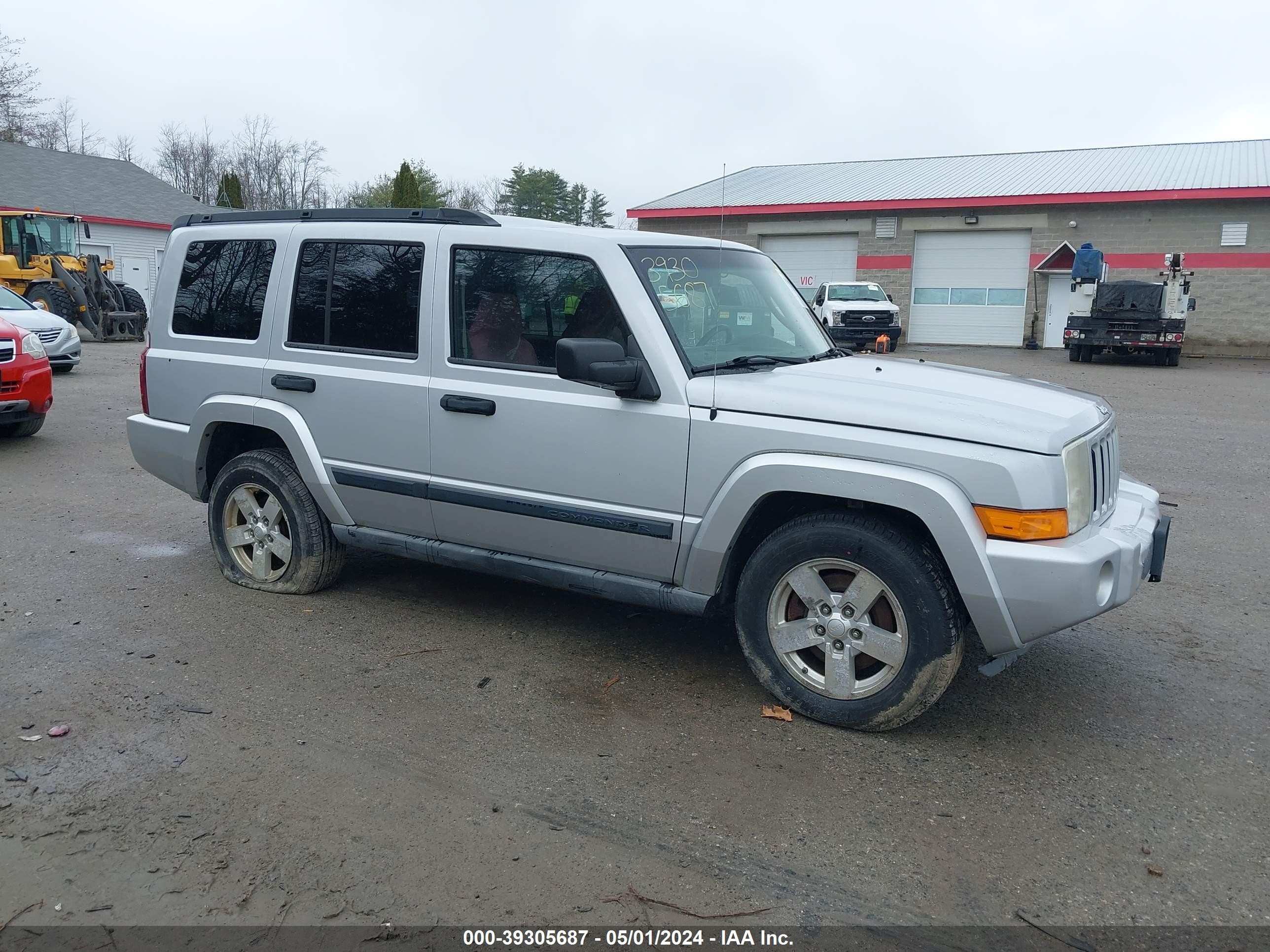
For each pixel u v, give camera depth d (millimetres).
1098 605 3590
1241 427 12367
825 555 3895
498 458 4547
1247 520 7543
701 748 3828
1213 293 25938
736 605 4180
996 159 32875
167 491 8148
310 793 3449
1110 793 3531
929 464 3656
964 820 3346
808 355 4812
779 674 4090
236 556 5676
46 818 3266
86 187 37688
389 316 4879
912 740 3926
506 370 4508
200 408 5527
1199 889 2975
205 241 5629
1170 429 12180
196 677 4414
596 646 4867
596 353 3963
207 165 68562
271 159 66250
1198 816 3385
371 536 5121
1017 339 28406
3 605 5320
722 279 4750
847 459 3787
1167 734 4012
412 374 4777
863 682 3932
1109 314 22297
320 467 5129
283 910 2830
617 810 3377
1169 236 26156
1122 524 4031
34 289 22703
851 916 2840
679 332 4262
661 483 4152
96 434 10750
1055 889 2973
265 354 5289
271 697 4223
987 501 3588
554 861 3076
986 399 3969
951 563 3631
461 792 3473
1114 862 3115
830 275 30344
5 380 9469
